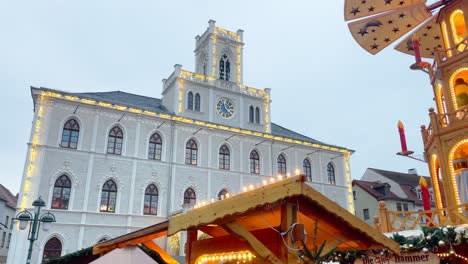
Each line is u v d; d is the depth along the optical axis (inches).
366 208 1935.3
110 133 1224.8
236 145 1437.0
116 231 1139.3
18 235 1007.6
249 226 264.7
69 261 543.8
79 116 1184.8
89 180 1142.3
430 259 340.2
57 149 1125.1
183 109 1368.1
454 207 419.8
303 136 1744.6
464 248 378.0
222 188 1355.8
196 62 1619.1
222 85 1485.0
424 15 605.0
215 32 1544.0
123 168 1202.0
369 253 361.1
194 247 342.3
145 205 1208.8
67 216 1085.1
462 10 574.6
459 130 522.0
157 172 1251.2
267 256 210.5
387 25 600.1
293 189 222.5
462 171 505.7
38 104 1136.8
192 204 1196.5
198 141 1362.0
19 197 1039.6
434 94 633.0
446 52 576.7
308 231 261.0
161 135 1300.4
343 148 1672.0
